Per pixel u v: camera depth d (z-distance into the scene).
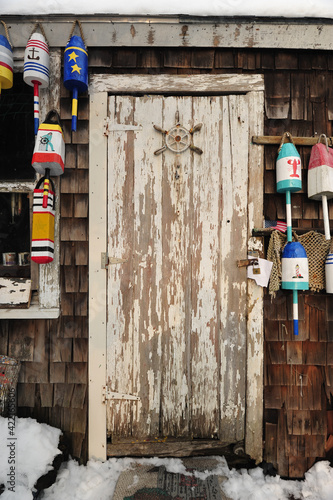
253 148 1.99
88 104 1.99
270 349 2.00
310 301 2.00
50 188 1.92
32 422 1.90
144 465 1.89
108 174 2.00
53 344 1.99
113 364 1.99
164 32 1.92
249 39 1.93
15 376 1.92
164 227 2.00
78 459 1.95
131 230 2.00
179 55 1.98
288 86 2.00
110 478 1.83
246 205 2.00
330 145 1.97
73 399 1.98
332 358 1.99
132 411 1.99
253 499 1.70
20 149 2.12
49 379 1.98
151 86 1.97
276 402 1.98
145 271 2.00
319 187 1.86
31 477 1.64
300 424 1.98
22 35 1.92
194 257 2.00
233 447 1.98
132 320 2.00
